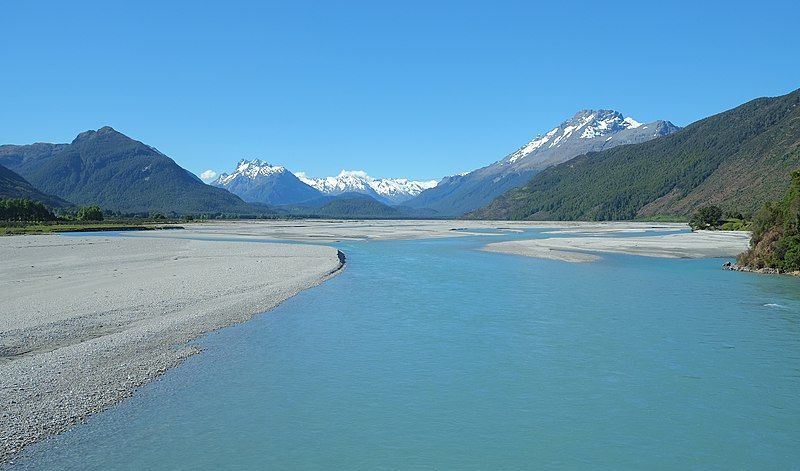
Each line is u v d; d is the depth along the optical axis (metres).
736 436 16.72
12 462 14.42
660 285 43.12
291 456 15.28
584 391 20.16
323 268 52.00
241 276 45.81
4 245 78.06
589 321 30.48
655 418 17.94
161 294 36.72
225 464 14.74
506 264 58.28
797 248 49.72
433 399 19.36
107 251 68.88
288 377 21.38
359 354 24.33
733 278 47.44
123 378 20.64
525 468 14.87
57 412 17.42
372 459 15.23
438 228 170.62
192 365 22.58
